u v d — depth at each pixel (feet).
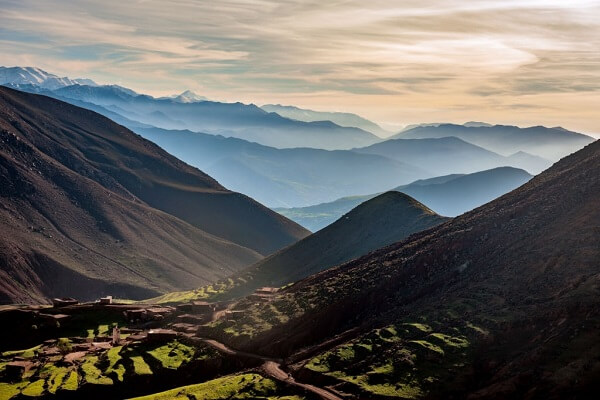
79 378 655.35
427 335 543.39
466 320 547.08
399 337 558.97
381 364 521.24
